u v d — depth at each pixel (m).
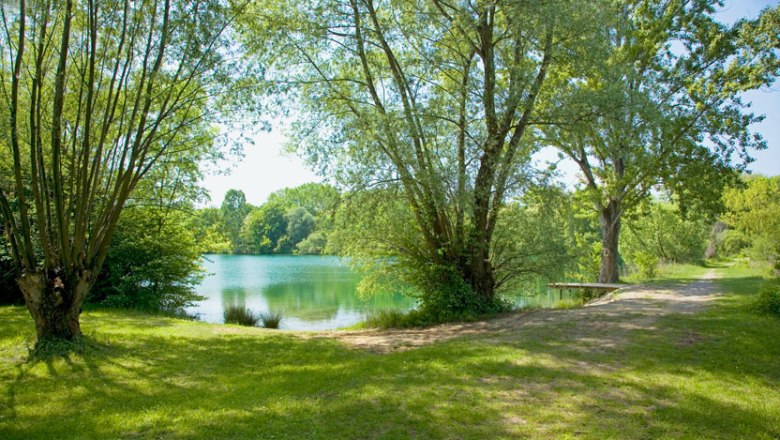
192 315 17.56
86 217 8.51
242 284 32.59
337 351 9.00
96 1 7.98
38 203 7.92
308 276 38.78
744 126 19.23
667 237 38.56
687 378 6.11
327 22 12.98
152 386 6.47
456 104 13.16
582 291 20.11
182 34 9.16
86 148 8.33
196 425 4.85
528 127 16.27
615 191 21.80
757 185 25.42
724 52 19.55
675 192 21.20
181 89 10.23
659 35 20.27
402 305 22.25
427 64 13.41
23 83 9.33
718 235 47.69
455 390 5.80
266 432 4.62
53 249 8.24
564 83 14.62
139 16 8.70
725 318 10.03
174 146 14.00
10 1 7.48
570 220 16.56
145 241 16.52
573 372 6.43
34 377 6.83
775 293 10.88
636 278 25.30
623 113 13.04
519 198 13.98
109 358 7.93
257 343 9.80
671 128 15.66
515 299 19.77
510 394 5.59
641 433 4.46
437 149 13.27
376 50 15.01
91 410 5.46
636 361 6.92
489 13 13.30
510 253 14.99
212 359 8.20
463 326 12.04
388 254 15.05
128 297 15.82
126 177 9.04
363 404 5.36
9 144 9.30
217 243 19.16
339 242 15.14
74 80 9.49
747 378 6.09
